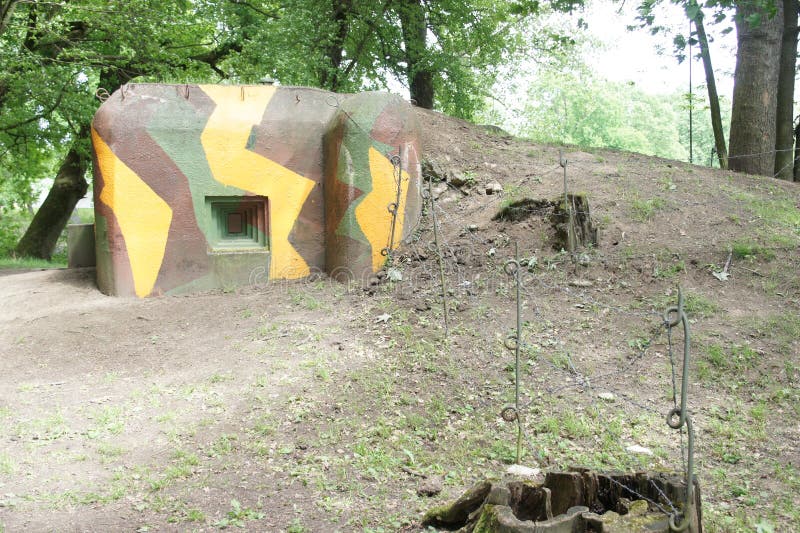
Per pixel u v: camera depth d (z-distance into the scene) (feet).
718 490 15.28
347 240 30.48
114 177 29.99
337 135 30.89
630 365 21.38
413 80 63.10
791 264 26.50
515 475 15.60
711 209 31.78
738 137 40.63
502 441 17.69
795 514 14.08
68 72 53.11
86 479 16.19
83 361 24.30
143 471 16.57
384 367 22.18
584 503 11.58
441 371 21.66
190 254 30.76
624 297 25.43
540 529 10.64
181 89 31.65
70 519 14.29
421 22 59.98
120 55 54.65
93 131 30.55
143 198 30.25
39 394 21.68
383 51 60.54
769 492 15.17
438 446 17.67
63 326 26.99
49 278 33.19
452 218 32.22
